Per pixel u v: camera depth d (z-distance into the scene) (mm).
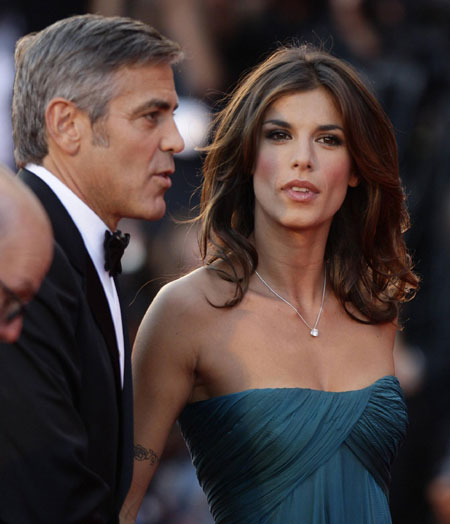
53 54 7387
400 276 9859
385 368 9445
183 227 15117
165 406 8961
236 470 8797
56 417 6777
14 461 6633
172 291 9133
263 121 8898
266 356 8977
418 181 17484
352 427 8953
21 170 7641
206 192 9469
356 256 9680
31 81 7457
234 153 9148
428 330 17359
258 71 9117
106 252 7617
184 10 16922
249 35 17109
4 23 17297
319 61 8984
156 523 14312
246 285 9164
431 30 17859
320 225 9188
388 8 17844
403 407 9391
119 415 7625
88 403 7258
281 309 9203
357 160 9125
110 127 7391
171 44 7578
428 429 16500
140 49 7391
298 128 8844
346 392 9070
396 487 16281
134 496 8906
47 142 7473
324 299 9516
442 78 17562
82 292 7312
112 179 7492
